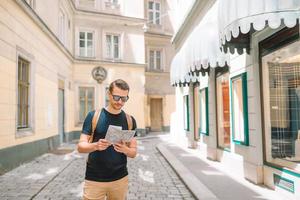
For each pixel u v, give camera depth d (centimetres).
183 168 946
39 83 1286
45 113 1388
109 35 2277
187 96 1569
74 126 2111
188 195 677
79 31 2161
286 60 637
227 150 956
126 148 311
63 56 1797
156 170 986
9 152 951
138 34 2356
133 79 2320
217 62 895
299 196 575
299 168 593
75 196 673
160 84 2773
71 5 1986
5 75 916
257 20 515
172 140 1950
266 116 713
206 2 1166
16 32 1009
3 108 901
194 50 962
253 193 650
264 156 721
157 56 2786
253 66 741
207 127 1157
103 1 2239
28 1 1183
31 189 716
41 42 1315
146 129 2688
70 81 2033
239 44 743
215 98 1086
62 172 957
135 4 2355
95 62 2183
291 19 493
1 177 855
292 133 630
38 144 1277
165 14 2734
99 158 311
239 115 852
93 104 2186
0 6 876
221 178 802
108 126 314
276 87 676
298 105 612
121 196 325
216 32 883
